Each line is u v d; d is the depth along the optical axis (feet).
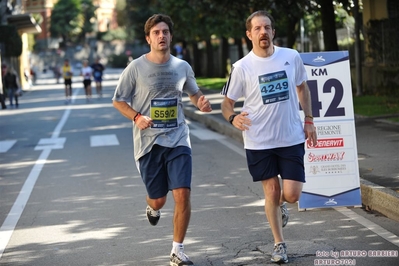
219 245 45.85
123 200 62.49
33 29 383.24
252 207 57.26
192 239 47.73
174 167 41.11
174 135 41.65
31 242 48.98
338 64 55.47
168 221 53.72
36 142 112.88
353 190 55.01
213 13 164.96
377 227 48.52
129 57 646.33
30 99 254.27
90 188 69.10
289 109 41.75
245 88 41.98
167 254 44.52
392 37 140.36
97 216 56.44
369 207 54.85
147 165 41.83
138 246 46.78
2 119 165.58
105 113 167.94
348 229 48.34
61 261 43.96
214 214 55.26
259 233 48.52
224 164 80.94
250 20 41.81
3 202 63.93
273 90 41.47
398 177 62.23
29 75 378.73
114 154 93.30
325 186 54.85
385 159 72.43
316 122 55.01
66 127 136.46
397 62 137.39
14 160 92.58
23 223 54.90
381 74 146.51
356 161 55.11
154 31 41.09
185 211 40.83
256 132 41.75
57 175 78.13
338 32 187.42
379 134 91.50
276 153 41.75
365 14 168.14
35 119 160.04
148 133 41.50
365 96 146.61
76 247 47.19
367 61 160.66
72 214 57.62
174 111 41.65
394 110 114.93
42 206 61.36
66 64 219.41
